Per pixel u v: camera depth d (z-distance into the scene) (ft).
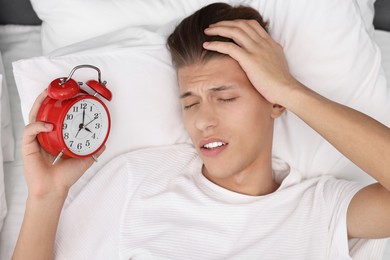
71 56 4.79
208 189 4.76
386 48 6.79
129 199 4.81
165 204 4.74
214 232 4.58
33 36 6.70
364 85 5.14
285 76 4.34
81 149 4.22
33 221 4.36
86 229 4.72
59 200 4.41
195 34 4.51
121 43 5.02
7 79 6.23
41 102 4.27
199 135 4.45
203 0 5.72
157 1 5.69
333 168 5.11
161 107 5.01
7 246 4.92
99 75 4.32
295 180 4.86
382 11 7.00
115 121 4.89
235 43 4.54
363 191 4.39
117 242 4.71
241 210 4.62
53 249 4.62
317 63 5.09
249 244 4.53
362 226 4.34
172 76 5.03
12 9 6.67
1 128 5.27
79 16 5.58
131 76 4.91
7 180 5.36
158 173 4.92
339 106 4.16
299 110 4.21
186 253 4.54
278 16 5.13
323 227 4.53
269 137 4.69
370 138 3.95
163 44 5.06
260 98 4.48
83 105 4.15
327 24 5.08
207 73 4.41
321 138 5.03
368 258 4.56
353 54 5.10
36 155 4.30
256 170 4.70
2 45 6.57
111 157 5.01
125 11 5.62
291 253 4.49
